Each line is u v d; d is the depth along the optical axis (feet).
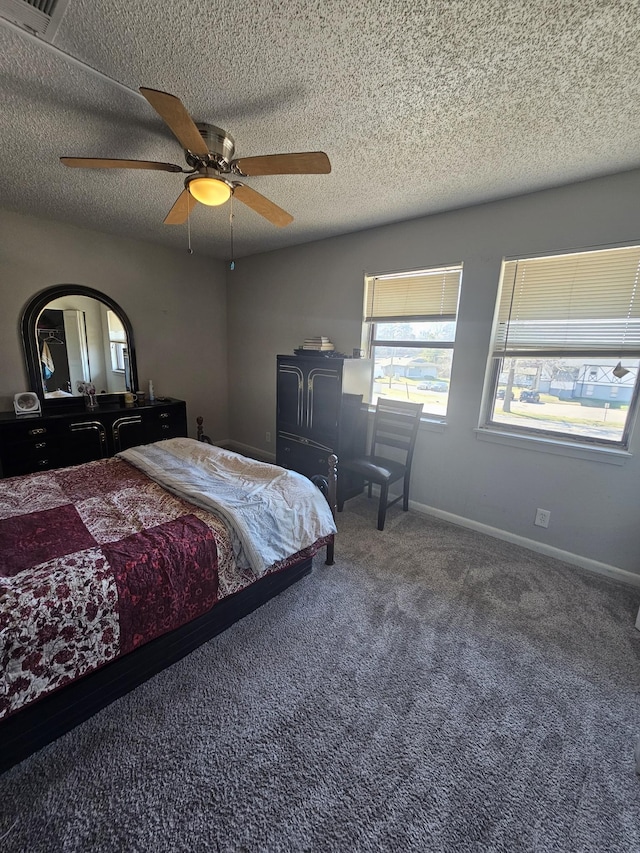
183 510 6.05
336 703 4.99
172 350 14.57
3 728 3.92
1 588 3.95
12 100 5.24
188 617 5.10
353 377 10.96
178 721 4.68
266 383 15.07
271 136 6.07
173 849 3.50
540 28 3.89
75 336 11.95
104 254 12.18
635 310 7.21
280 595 7.05
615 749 4.50
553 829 3.71
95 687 4.62
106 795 3.90
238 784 4.04
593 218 7.33
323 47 4.22
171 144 6.41
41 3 3.69
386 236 10.46
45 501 6.25
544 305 8.20
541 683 5.36
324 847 3.53
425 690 5.21
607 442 7.87
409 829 3.68
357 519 10.25
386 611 6.71
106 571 4.45
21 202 9.34
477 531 9.69
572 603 7.05
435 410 10.46
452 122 5.63
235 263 15.37
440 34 4.00
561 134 5.84
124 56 4.40
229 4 3.70
